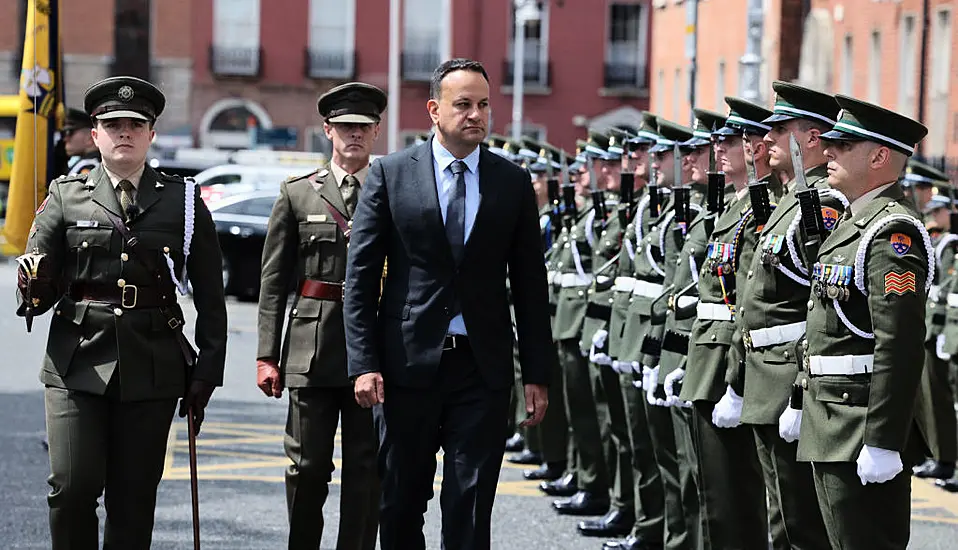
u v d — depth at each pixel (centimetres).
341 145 791
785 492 667
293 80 5056
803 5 2703
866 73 2589
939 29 2348
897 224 590
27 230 939
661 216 868
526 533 927
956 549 891
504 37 5094
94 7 4947
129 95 673
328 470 773
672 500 835
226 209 2495
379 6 5059
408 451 657
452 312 655
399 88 5094
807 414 617
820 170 678
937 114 2338
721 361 734
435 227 655
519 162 1253
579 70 5131
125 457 668
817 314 615
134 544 672
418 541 668
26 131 939
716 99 3109
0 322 2206
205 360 685
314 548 778
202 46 5009
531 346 671
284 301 788
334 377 766
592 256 1027
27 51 941
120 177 683
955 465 1170
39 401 1412
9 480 1030
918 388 590
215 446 1201
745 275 704
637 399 880
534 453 1182
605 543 899
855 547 604
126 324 667
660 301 838
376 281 663
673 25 3578
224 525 916
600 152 1041
